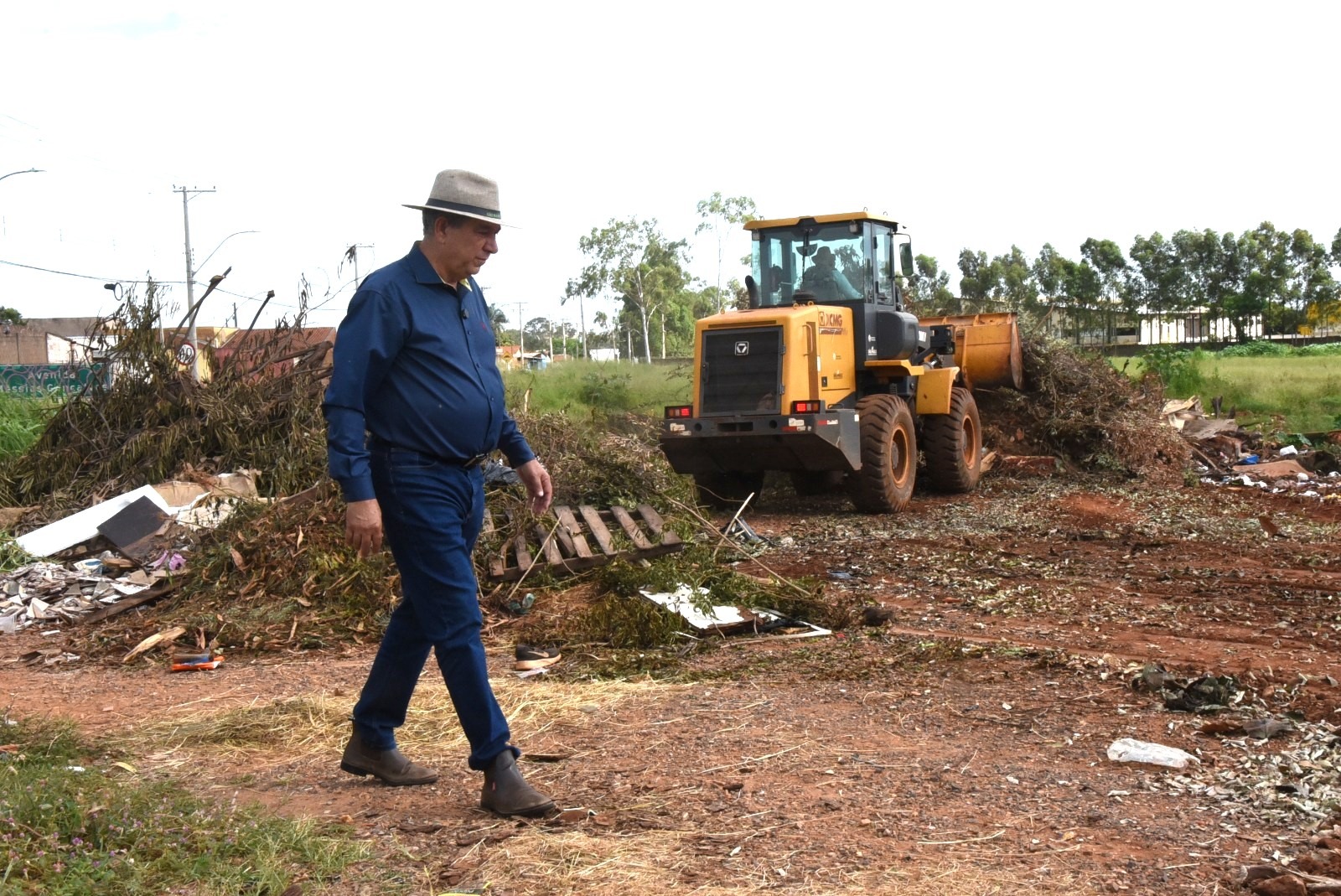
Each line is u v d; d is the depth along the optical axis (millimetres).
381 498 3523
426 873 3082
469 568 3584
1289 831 3346
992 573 8125
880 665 5594
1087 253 85750
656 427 17719
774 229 12047
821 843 3266
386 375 3488
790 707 4871
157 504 8648
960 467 12477
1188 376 24484
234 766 4125
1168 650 5848
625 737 4430
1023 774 3908
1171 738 4305
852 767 3998
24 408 13891
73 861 2934
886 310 12125
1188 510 11070
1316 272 81188
